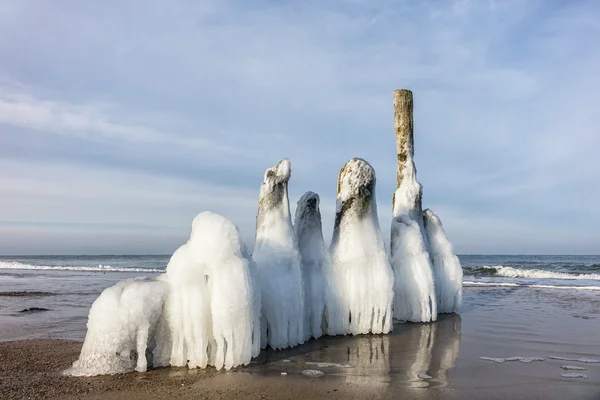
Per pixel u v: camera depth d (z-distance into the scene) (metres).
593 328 9.35
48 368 6.34
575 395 5.24
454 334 8.69
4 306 13.55
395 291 10.15
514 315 11.05
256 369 6.18
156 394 5.18
